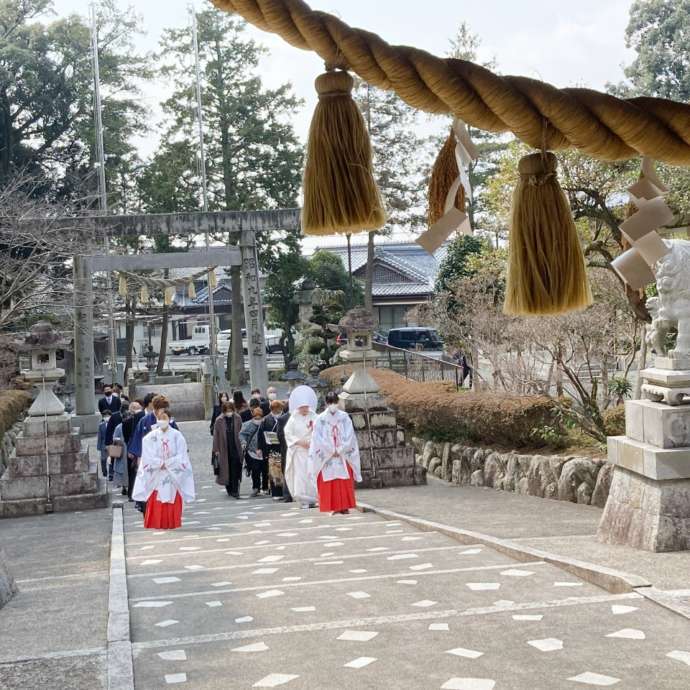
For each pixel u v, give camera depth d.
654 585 6.15
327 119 2.09
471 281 22.12
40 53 38.34
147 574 7.97
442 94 1.83
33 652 5.20
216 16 39.84
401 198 36.16
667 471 7.62
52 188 38.38
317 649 5.07
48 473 14.45
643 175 2.21
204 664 4.90
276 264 42.88
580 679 4.37
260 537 10.26
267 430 15.25
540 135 1.89
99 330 38.22
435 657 4.81
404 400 17.92
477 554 8.12
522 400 14.04
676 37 17.16
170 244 41.94
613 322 13.98
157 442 11.66
